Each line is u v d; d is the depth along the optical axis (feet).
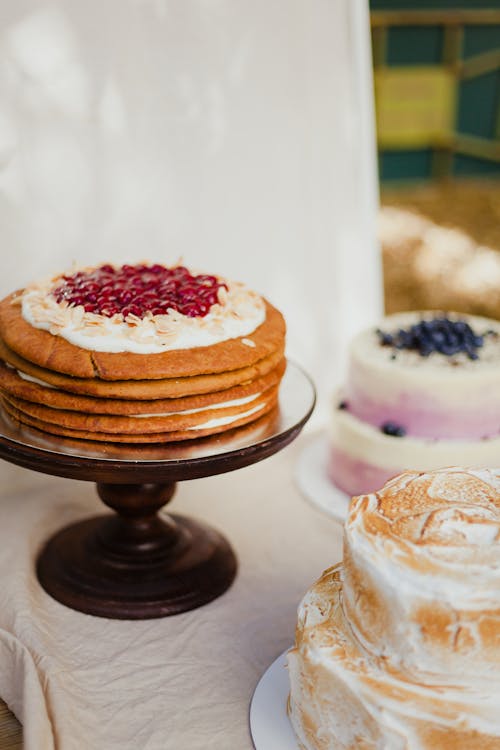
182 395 3.41
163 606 3.73
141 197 4.51
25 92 4.18
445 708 2.89
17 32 4.11
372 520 3.04
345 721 3.00
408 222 11.72
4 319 3.61
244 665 3.53
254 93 4.66
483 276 10.48
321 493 4.42
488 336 4.49
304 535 4.19
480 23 11.43
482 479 3.21
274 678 3.44
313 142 4.89
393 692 2.92
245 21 4.55
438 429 4.18
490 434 4.19
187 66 4.47
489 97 12.12
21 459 3.39
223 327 3.53
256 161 4.75
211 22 4.47
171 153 4.53
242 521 4.27
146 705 3.37
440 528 2.99
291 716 3.24
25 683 3.30
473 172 12.84
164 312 3.55
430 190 12.75
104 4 4.23
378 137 12.07
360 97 4.94
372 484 4.28
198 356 3.42
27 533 4.02
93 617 3.70
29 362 3.47
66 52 4.21
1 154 4.19
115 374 3.35
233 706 3.37
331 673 2.99
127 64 4.33
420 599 2.88
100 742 3.24
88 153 4.35
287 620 3.74
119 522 3.95
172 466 3.34
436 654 2.90
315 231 5.02
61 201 4.35
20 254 4.33
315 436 4.95
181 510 4.30
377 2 11.01
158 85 4.43
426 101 12.05
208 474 3.40
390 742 2.91
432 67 11.82
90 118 4.32
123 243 4.53
